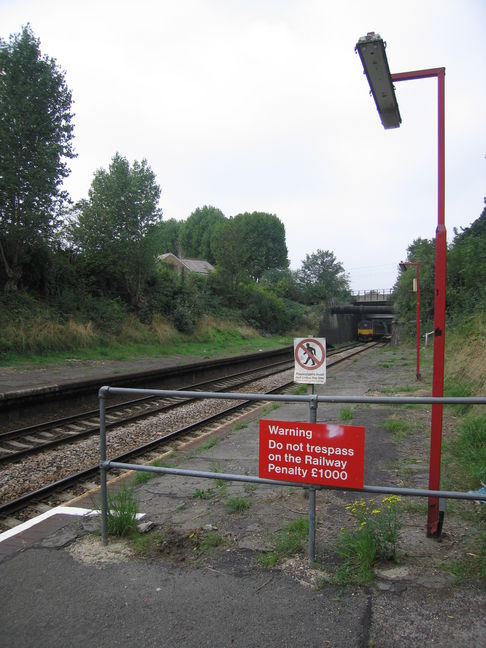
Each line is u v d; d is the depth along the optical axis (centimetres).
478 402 299
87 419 1130
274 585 324
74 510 477
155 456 796
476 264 2798
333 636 269
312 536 345
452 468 571
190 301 3481
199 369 2108
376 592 309
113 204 2911
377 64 406
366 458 646
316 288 6350
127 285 3025
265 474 355
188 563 359
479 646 256
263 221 7500
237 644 266
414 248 4028
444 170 404
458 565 336
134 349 2405
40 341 1956
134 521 420
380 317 7256
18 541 406
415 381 1602
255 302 4706
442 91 412
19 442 914
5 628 287
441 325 385
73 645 270
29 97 2167
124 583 333
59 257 2672
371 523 372
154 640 272
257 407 1262
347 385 1595
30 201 2128
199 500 506
